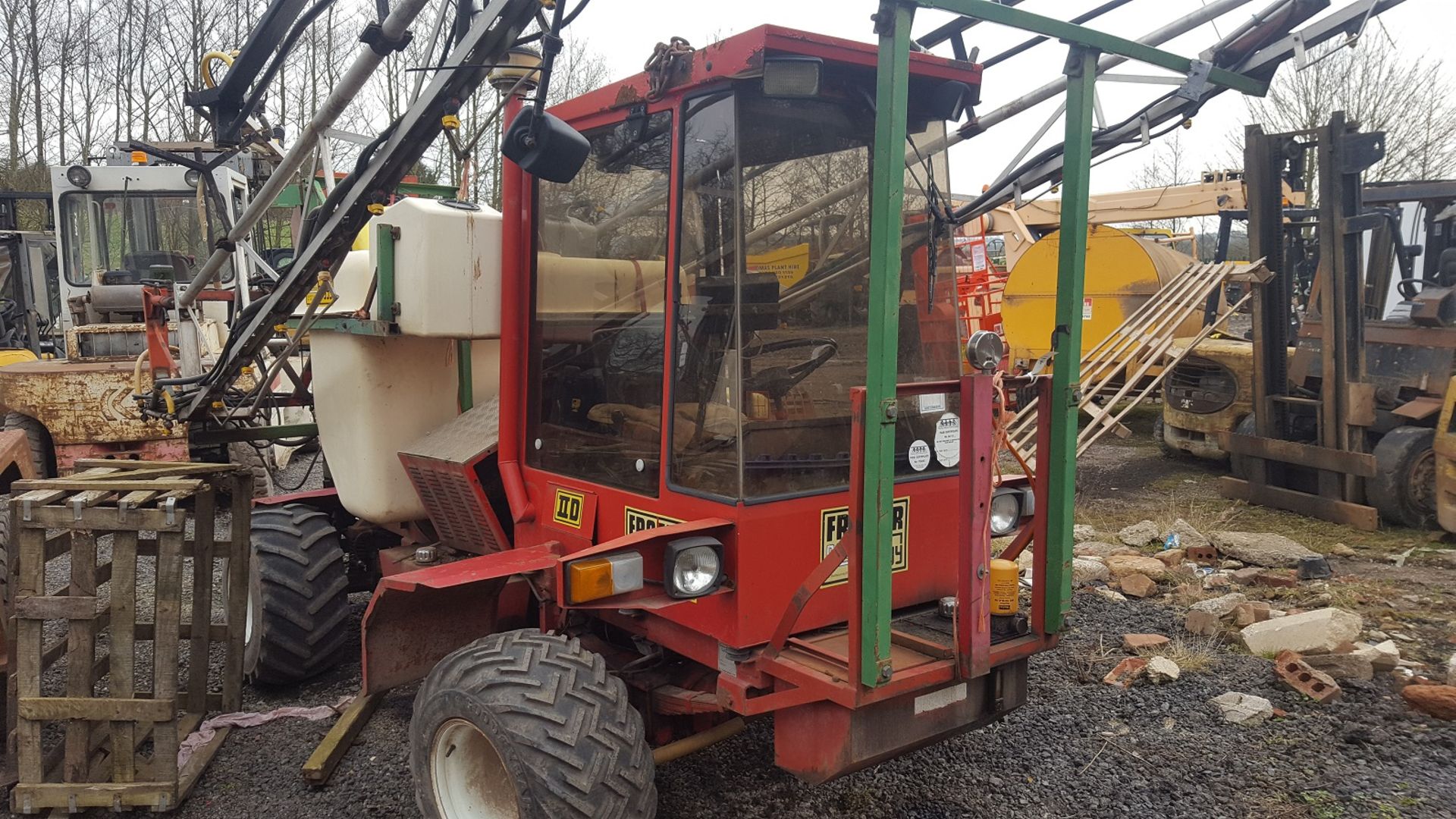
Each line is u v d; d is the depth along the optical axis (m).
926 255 3.12
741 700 2.73
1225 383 9.07
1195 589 5.61
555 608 3.43
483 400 4.42
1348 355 7.28
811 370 2.84
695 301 2.80
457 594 3.48
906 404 3.06
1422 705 4.00
